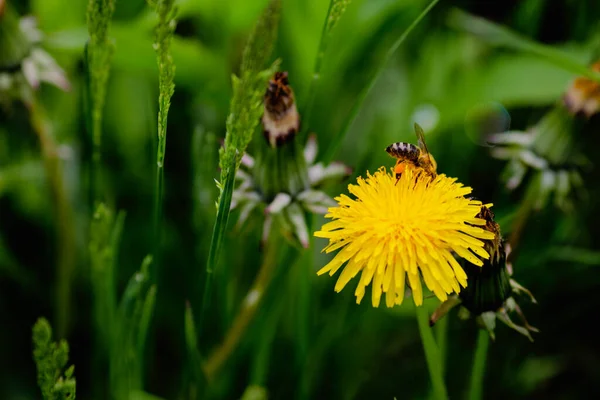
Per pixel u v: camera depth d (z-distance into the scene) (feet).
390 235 1.19
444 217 1.18
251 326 1.48
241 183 1.36
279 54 1.65
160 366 1.61
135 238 1.64
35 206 1.64
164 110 1.23
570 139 1.44
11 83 1.45
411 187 1.21
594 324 1.59
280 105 1.32
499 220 1.48
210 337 1.60
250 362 1.57
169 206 1.65
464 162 1.67
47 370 1.21
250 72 1.18
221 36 1.66
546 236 1.63
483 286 1.23
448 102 1.64
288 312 1.56
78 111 1.64
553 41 1.77
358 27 1.64
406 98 1.69
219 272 1.55
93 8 1.32
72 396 1.22
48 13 1.66
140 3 1.66
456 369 1.58
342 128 1.43
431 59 1.71
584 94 1.43
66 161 1.62
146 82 1.64
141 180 1.66
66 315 1.57
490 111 1.67
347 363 1.56
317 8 1.59
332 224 1.21
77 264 1.61
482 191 1.68
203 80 1.63
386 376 1.58
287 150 1.33
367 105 1.72
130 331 1.40
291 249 1.44
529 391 1.57
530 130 1.49
